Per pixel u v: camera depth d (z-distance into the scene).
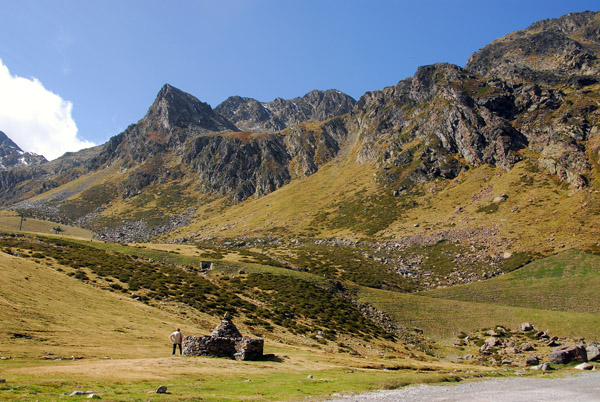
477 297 105.94
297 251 167.62
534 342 69.44
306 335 62.34
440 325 82.81
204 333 46.91
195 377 23.33
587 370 42.41
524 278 112.62
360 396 21.34
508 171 199.25
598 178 156.88
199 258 116.50
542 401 22.94
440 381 30.70
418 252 153.25
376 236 181.25
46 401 14.37
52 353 27.53
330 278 111.62
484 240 146.88
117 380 20.23
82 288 52.84
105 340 35.22
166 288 72.44
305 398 19.50
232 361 31.33
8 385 16.48
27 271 50.25
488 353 65.38
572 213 143.88
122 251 109.56
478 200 183.62
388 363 43.16
